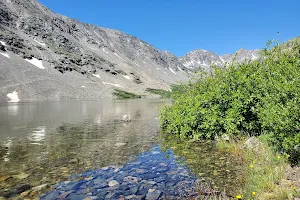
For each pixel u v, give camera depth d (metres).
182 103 17.23
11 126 21.81
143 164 9.43
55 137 16.00
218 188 6.74
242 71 13.57
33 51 187.12
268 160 8.17
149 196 6.51
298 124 7.00
